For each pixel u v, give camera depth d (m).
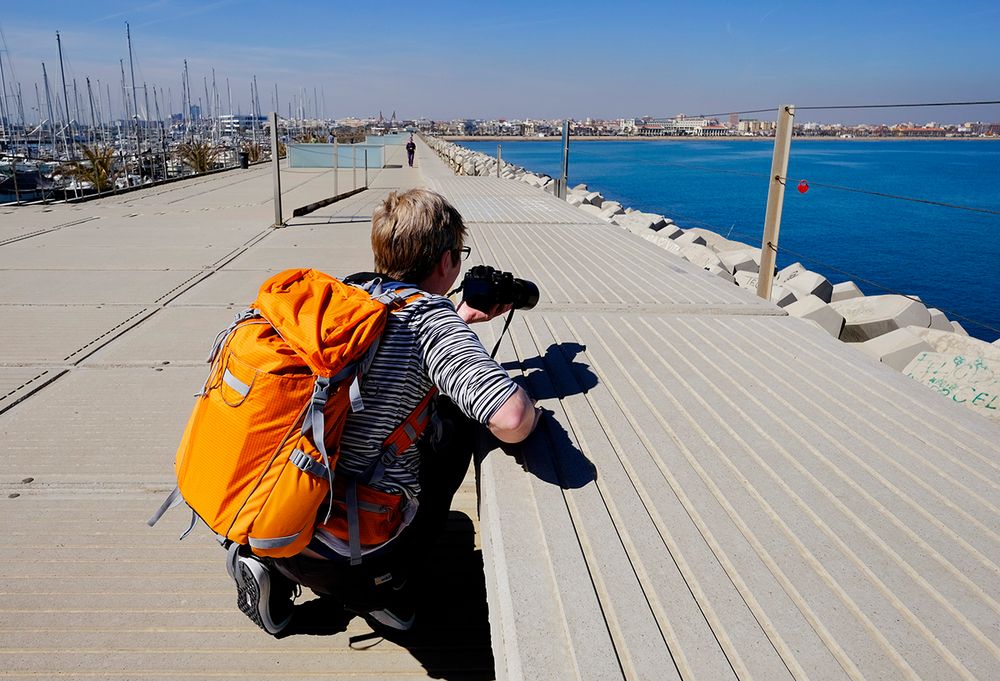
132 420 3.94
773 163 5.04
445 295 2.16
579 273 4.77
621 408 2.39
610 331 3.30
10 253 8.41
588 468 1.99
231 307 6.19
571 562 1.57
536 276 4.65
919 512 1.74
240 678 2.15
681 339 3.18
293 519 1.64
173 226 10.83
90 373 4.62
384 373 1.76
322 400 1.61
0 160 35.28
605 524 1.72
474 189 11.44
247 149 36.19
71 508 3.07
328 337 1.65
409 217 1.99
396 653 2.28
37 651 2.24
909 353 5.09
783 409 2.38
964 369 3.85
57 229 10.30
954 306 10.02
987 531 1.66
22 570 2.63
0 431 3.78
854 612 1.41
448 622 2.42
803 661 1.28
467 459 2.24
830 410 2.37
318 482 1.65
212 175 23.05
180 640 2.30
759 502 1.81
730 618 1.40
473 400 1.75
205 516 1.68
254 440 1.62
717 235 13.80
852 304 7.27
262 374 1.61
